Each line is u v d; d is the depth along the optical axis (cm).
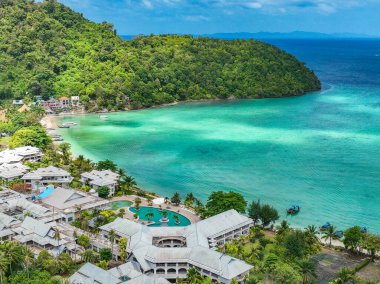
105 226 13975
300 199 19062
